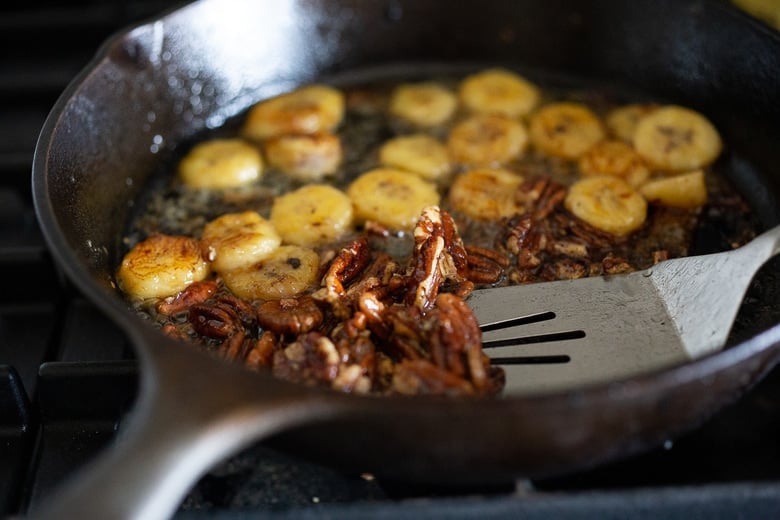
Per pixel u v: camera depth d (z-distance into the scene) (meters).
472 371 0.26
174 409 0.23
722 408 0.26
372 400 0.23
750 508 0.25
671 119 0.37
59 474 0.28
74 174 0.31
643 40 0.39
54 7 0.46
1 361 0.32
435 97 0.39
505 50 0.42
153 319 0.31
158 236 0.33
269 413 0.23
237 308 0.30
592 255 0.32
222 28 0.38
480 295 0.30
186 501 0.27
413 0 0.40
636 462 0.28
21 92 0.41
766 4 0.38
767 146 0.35
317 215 0.33
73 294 0.34
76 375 0.29
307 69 0.41
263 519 0.25
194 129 0.38
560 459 0.25
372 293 0.29
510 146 0.37
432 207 0.31
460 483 0.27
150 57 0.35
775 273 0.32
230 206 0.35
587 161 0.36
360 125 0.39
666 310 0.29
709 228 0.33
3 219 0.37
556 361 0.28
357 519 0.25
